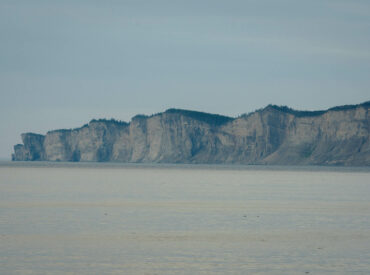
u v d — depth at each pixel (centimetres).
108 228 12562
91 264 8919
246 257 9525
